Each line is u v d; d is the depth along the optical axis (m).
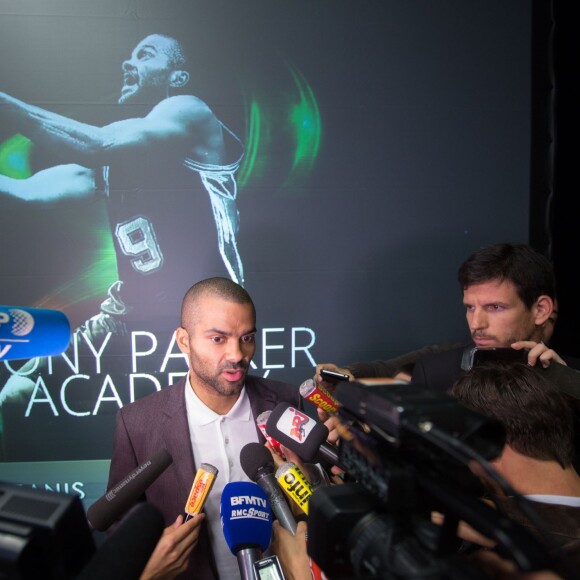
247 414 1.72
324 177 2.59
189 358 1.67
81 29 2.45
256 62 2.53
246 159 2.55
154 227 2.52
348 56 2.57
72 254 2.48
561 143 2.67
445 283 2.66
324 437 1.35
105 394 2.53
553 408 1.02
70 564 0.61
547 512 0.94
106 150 2.48
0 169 2.43
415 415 0.63
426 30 2.59
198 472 1.39
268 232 2.58
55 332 0.92
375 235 2.62
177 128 2.51
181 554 1.29
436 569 0.60
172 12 2.48
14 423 2.49
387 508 0.68
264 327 2.60
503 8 2.60
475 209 2.65
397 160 2.62
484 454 0.65
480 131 2.63
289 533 1.25
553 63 2.61
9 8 2.41
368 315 2.64
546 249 2.68
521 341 1.69
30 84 2.44
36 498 0.62
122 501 1.40
